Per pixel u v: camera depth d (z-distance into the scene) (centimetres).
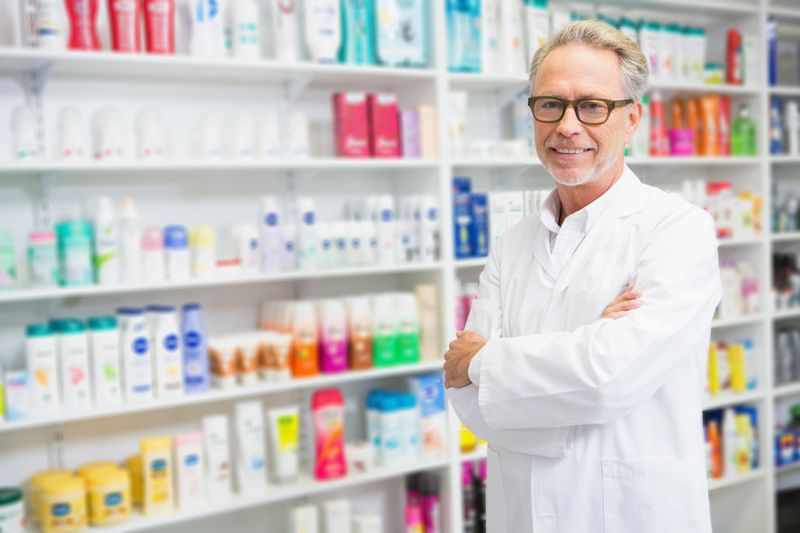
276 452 246
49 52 204
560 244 134
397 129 261
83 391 216
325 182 275
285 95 265
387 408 259
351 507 284
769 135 325
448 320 264
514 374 120
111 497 219
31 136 215
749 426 321
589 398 115
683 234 123
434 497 270
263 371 248
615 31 125
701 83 306
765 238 321
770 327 323
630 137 133
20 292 203
